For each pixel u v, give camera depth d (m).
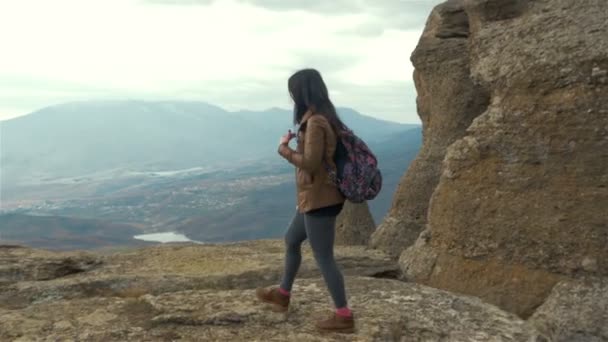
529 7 11.27
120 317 7.03
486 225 10.23
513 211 9.92
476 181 10.60
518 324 7.30
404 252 12.52
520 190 9.94
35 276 10.66
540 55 10.00
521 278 9.58
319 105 5.48
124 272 10.90
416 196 14.91
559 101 9.66
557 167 9.59
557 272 9.23
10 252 11.92
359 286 8.46
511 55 10.53
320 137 5.39
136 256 12.48
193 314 6.79
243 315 6.70
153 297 7.53
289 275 6.59
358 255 12.69
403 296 7.96
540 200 9.66
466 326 7.10
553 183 9.59
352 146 5.56
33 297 9.50
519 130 10.11
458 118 14.78
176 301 7.31
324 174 5.60
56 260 11.10
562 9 10.09
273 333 6.38
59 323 6.80
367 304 7.52
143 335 6.38
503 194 10.14
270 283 10.65
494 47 11.00
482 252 10.25
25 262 10.91
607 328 8.23
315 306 7.27
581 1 9.91
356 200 5.60
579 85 9.46
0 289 9.60
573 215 9.24
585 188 9.23
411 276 11.55
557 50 9.77
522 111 10.12
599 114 9.25
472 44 11.72
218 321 6.66
